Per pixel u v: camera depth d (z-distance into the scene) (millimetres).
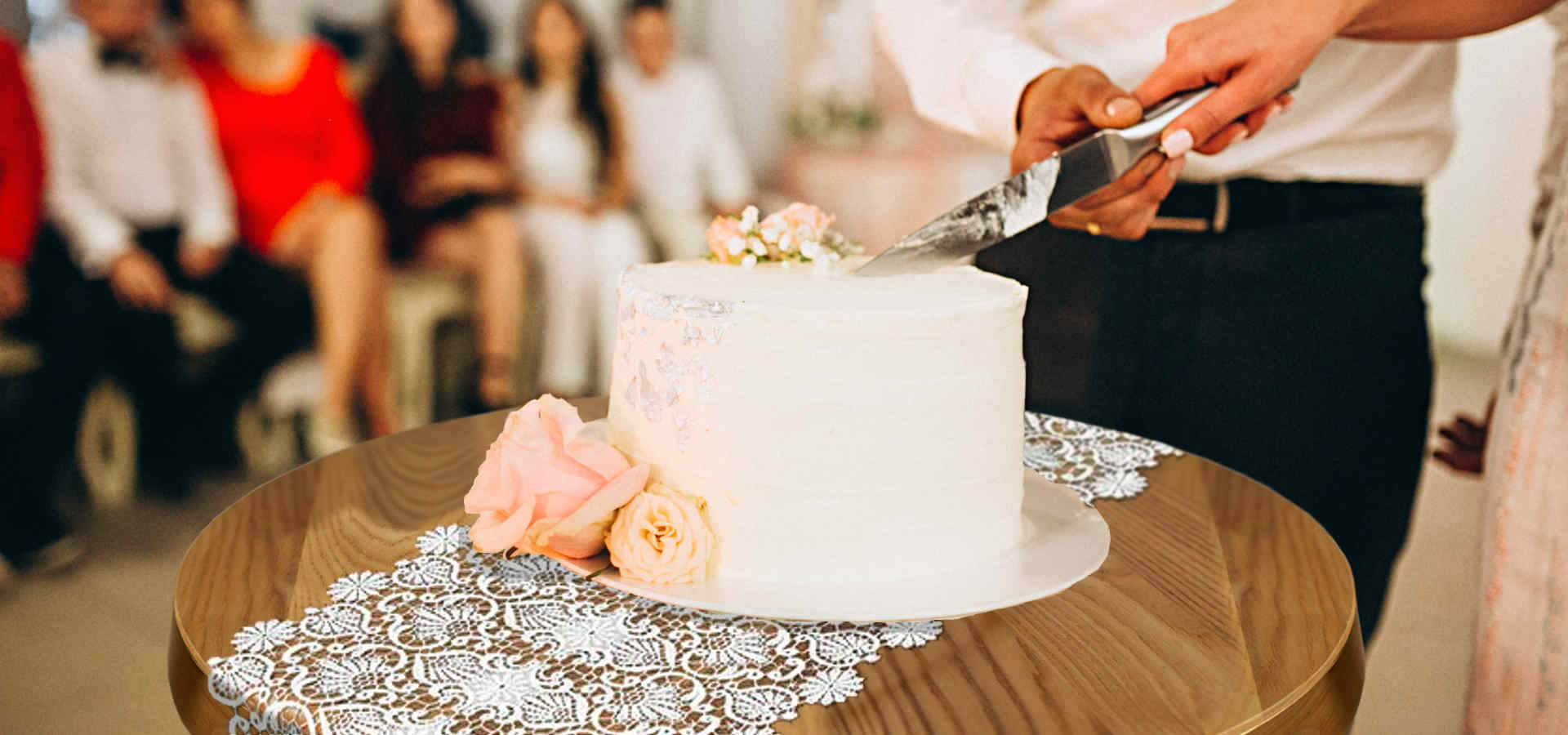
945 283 841
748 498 766
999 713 640
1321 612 766
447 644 711
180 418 2709
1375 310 1258
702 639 727
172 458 2676
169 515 2572
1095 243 1285
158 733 1749
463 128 3199
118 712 1796
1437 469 3035
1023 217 868
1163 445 1122
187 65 2711
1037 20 1293
